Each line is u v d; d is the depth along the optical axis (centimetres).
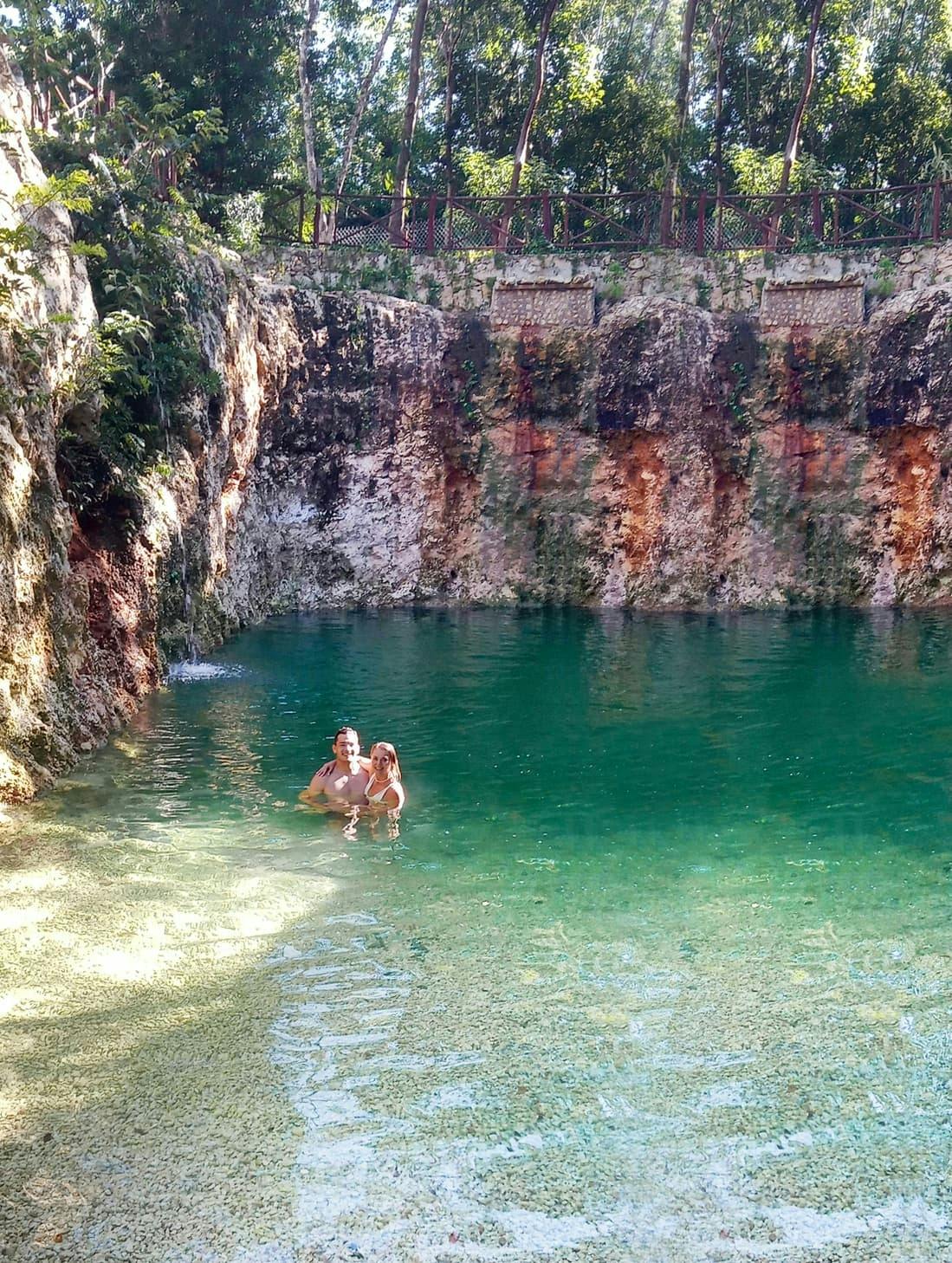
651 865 784
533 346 2222
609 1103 491
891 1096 496
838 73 3181
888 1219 422
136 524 1283
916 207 2342
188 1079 505
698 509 2202
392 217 2484
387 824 873
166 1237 409
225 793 942
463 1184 438
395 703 1321
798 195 2403
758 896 725
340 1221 418
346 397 2166
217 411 1647
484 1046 535
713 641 1797
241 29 2562
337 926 671
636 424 2178
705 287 2273
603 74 3284
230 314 1717
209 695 1335
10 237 915
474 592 2264
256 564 2050
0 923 668
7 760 899
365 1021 558
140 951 634
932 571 2138
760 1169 449
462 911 695
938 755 1094
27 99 1391
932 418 2091
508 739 1156
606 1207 427
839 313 2195
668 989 592
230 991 587
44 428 1002
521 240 2422
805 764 1066
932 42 3297
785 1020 561
